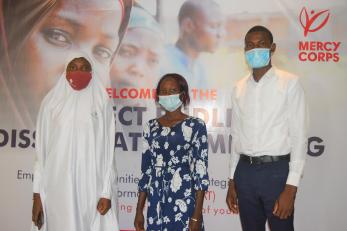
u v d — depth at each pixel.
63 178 2.60
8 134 3.63
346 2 3.50
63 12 3.62
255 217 2.51
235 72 3.53
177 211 2.42
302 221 3.46
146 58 3.57
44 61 3.62
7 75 3.63
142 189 2.58
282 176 2.39
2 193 3.62
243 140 2.51
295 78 2.44
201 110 3.55
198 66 3.55
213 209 3.51
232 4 3.54
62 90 2.76
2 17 3.65
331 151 3.46
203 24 3.55
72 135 2.65
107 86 3.58
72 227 2.57
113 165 2.76
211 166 3.53
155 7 3.58
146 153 2.59
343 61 3.49
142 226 2.59
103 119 2.74
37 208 2.67
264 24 3.52
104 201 2.64
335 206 3.44
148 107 3.58
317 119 3.47
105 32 3.59
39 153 2.71
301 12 3.51
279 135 2.42
